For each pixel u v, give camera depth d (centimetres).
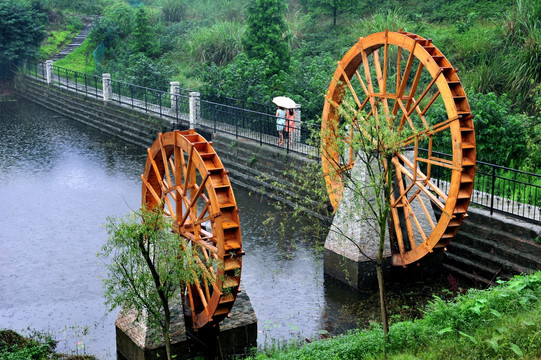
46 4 4053
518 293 911
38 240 1458
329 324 1084
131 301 786
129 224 771
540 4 2009
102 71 3288
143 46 3112
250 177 1862
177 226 1065
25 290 1220
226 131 2067
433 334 854
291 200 1683
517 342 785
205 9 3588
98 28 3597
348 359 835
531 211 1218
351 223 1239
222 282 925
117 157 2186
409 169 1288
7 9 3434
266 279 1262
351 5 2864
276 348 989
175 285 841
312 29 2855
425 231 1266
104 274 1284
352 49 1375
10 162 2103
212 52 2883
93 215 1619
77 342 1041
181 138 1015
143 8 3122
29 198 1748
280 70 2278
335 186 1355
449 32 2275
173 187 1063
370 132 838
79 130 2623
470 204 1273
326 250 1299
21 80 3434
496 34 2062
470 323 856
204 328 1030
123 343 1000
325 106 1473
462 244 1252
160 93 2394
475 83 1861
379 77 1329
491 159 1502
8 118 2850
